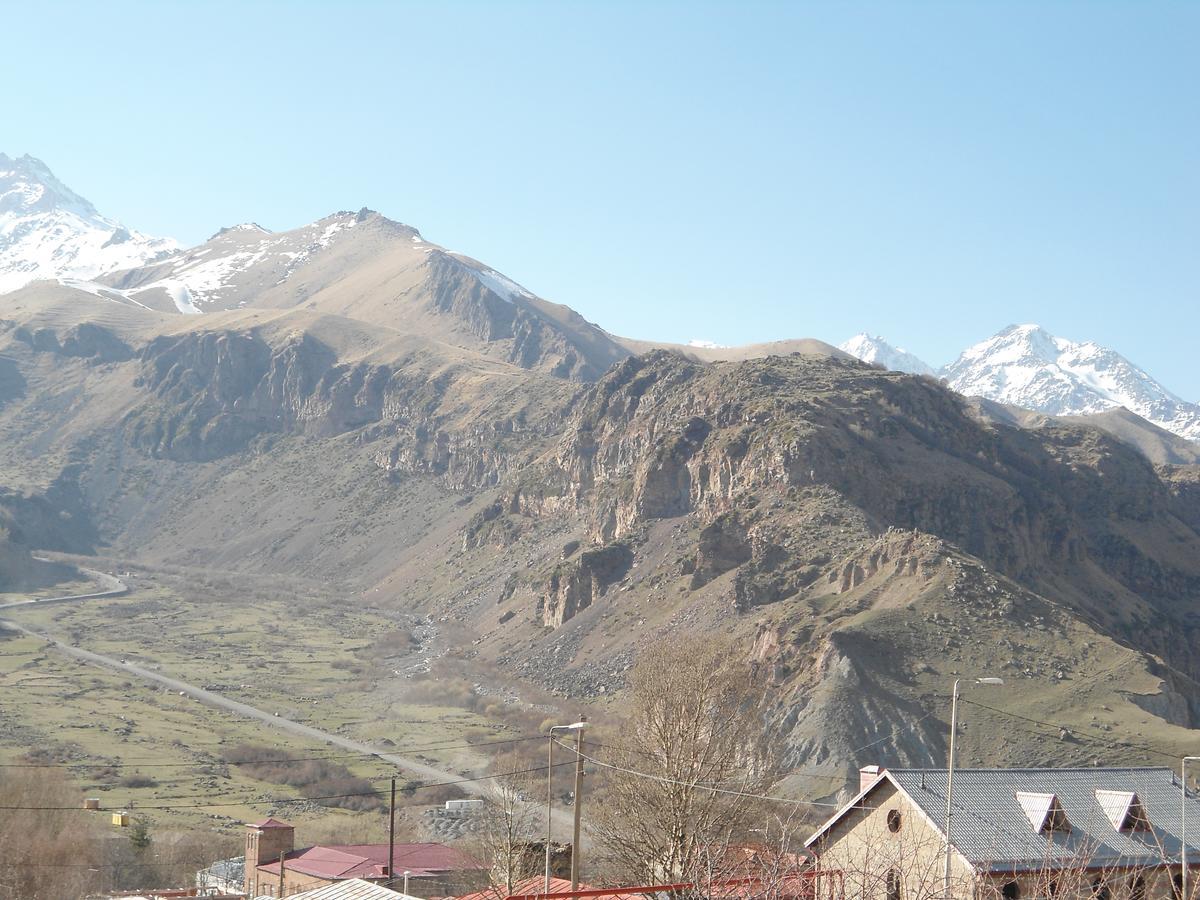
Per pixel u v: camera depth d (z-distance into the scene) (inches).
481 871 3809.1
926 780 2650.1
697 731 3218.5
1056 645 7396.7
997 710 6520.7
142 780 7042.3
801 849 2918.3
